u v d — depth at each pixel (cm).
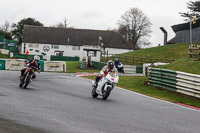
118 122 830
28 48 9144
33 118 797
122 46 9288
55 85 1848
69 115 875
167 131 766
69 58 6894
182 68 2530
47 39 9188
